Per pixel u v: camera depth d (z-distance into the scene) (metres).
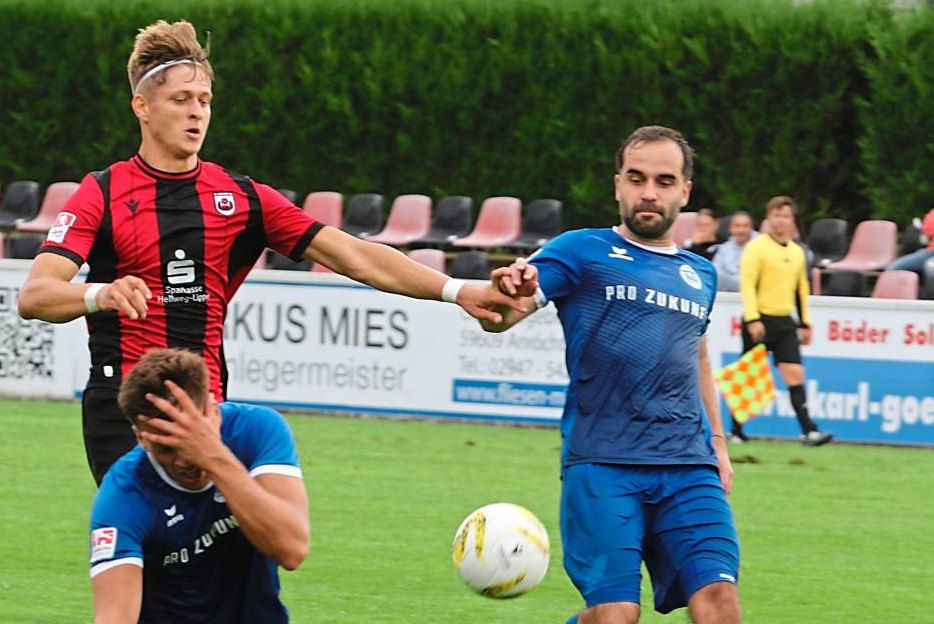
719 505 13.95
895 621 19.52
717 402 15.41
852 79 50.31
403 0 52.91
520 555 14.32
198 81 14.72
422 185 53.38
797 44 50.00
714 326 35.91
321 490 27.69
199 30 54.34
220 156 54.84
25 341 39.91
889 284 38.94
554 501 26.97
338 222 50.78
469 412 37.38
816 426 34.84
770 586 21.30
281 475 11.59
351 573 21.42
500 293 14.05
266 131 54.41
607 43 51.34
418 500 26.88
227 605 12.19
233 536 11.84
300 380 38.53
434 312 37.50
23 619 18.55
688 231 47.66
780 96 50.44
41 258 14.34
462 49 52.41
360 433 35.12
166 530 11.62
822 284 47.03
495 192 52.78
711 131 51.00
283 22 53.75
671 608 14.21
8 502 26.06
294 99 54.03
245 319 38.81
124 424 14.61
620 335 14.09
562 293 14.32
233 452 11.74
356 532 24.14
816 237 47.38
